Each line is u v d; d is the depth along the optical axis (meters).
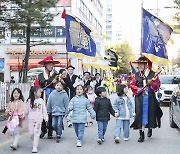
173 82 19.42
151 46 9.71
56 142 8.73
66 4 40.41
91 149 7.93
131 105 9.00
